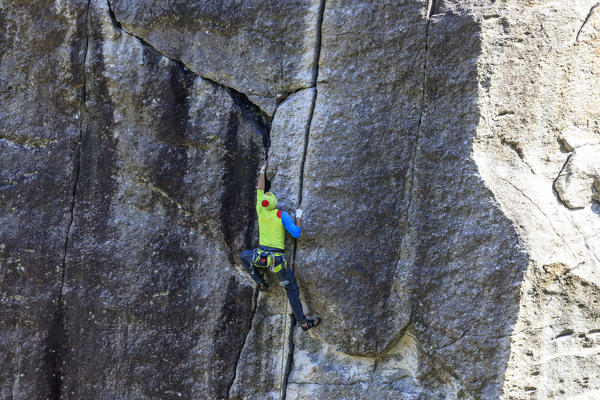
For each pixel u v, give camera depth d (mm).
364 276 5855
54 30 6066
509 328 5406
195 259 6234
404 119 5672
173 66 6012
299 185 6000
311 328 6191
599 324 5844
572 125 5793
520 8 5387
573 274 5586
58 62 6121
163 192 6191
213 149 6102
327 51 5758
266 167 6059
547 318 5594
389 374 6074
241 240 6152
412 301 5766
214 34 5918
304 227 5926
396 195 5766
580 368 5801
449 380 5812
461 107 5453
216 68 5977
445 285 5645
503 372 5453
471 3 5379
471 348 5570
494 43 5348
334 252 5902
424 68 5531
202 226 6211
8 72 6199
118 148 6172
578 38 5605
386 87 5672
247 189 6121
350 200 5836
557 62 5566
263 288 6027
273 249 5742
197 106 6051
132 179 6199
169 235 6230
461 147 5484
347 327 5938
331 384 6172
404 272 5785
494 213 5398
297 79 5898
